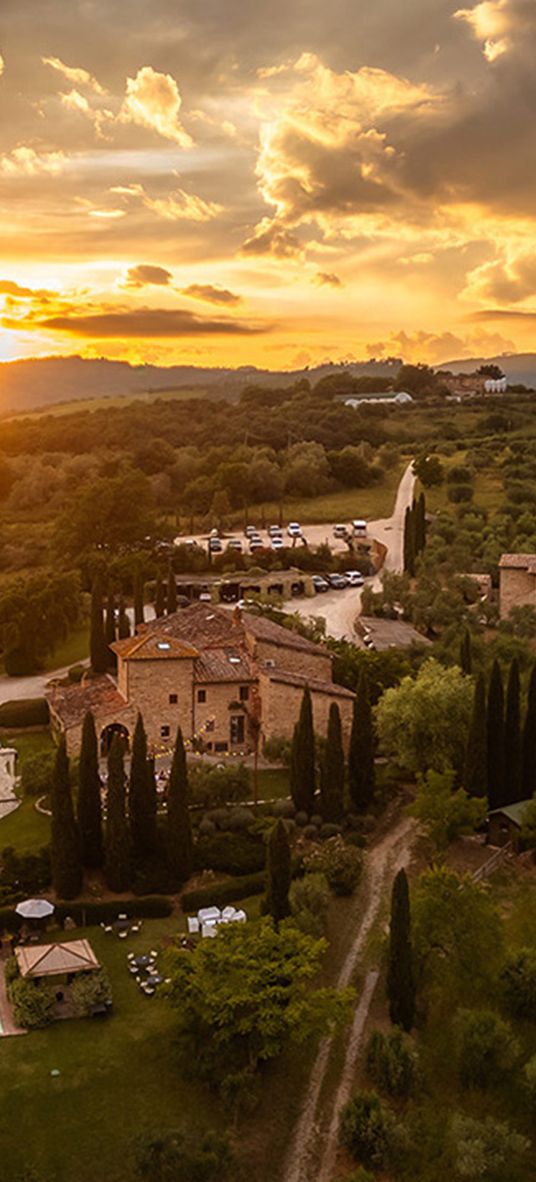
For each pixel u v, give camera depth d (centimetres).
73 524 18862
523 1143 5603
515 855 8531
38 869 7788
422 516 16975
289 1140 5719
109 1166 5388
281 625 12794
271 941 6262
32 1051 6100
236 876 7962
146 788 8025
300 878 7869
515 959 6938
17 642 12975
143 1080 5934
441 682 9381
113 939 7194
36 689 12469
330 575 17188
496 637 12938
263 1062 6172
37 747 10694
